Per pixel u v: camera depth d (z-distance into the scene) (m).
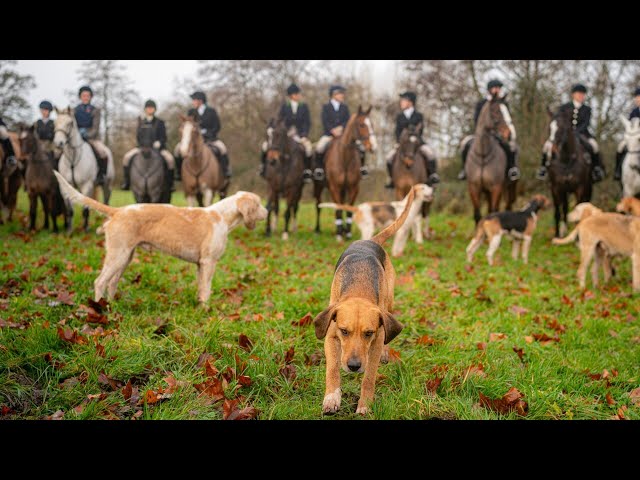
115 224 5.00
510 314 5.56
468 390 3.59
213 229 5.30
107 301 4.85
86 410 3.08
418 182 11.21
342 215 11.70
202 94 12.23
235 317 4.86
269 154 10.92
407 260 8.65
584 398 3.68
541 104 17.58
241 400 3.37
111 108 32.62
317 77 28.58
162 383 3.48
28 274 5.70
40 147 10.02
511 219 8.84
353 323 3.01
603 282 7.84
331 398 3.13
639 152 10.41
